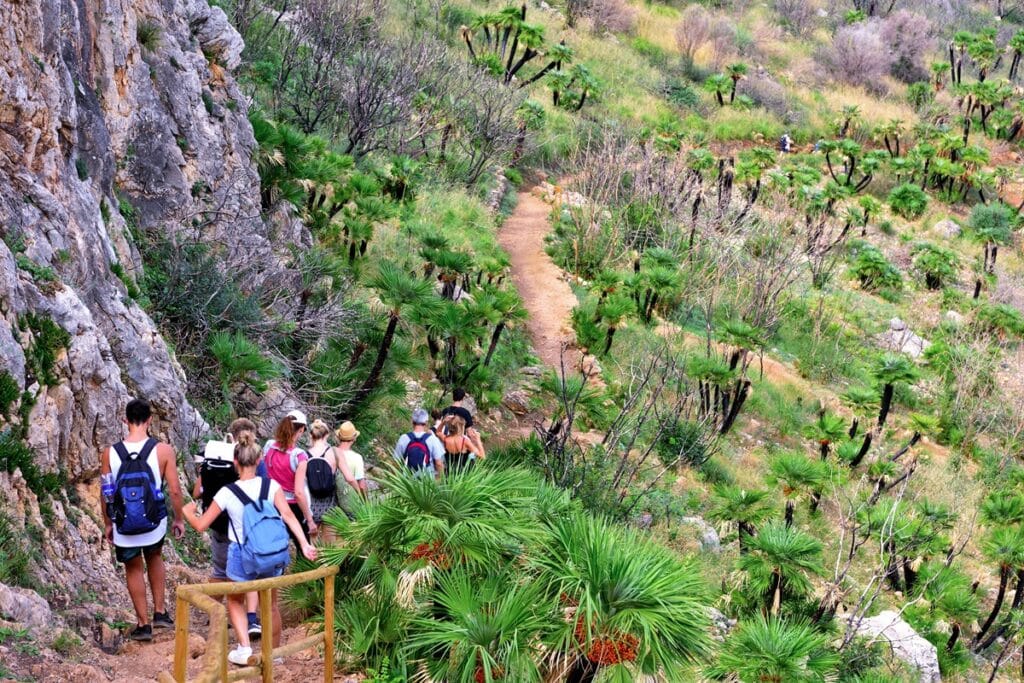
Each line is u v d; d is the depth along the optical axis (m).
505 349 18.31
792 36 53.69
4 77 7.65
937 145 42.38
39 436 6.65
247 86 21.84
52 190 8.34
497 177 28.64
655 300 22.11
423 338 16.28
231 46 14.88
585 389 16.84
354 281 15.28
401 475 6.41
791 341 24.62
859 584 14.73
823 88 48.72
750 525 13.77
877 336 26.58
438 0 39.56
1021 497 17.05
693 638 5.52
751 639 7.80
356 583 6.59
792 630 8.04
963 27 60.50
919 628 13.73
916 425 19.25
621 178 27.91
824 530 16.23
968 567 16.86
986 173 42.25
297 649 5.40
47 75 8.30
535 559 5.98
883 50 51.31
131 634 6.17
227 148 13.68
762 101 44.97
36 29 8.20
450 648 5.92
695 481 16.28
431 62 28.12
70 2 9.93
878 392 20.73
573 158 31.02
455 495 6.27
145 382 8.69
